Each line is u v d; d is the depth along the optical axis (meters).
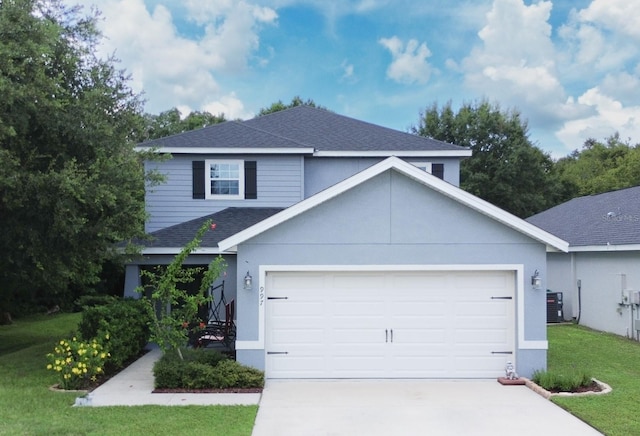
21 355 14.44
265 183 18.83
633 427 8.22
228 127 20.42
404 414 9.13
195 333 13.94
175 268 11.55
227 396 10.19
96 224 13.35
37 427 7.96
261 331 11.60
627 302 17.31
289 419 8.81
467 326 11.91
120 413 8.87
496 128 39.56
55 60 13.41
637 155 44.25
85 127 13.32
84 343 11.32
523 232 11.63
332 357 11.87
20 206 12.13
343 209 11.79
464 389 10.92
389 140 20.39
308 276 11.92
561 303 21.23
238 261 11.70
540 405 9.64
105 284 27.31
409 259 11.77
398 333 11.91
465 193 11.52
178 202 18.56
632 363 13.26
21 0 11.70
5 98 11.06
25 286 18.50
